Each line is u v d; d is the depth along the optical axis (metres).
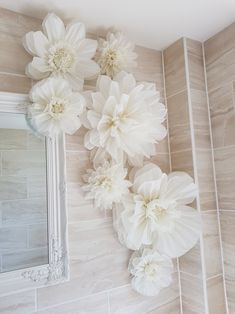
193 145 1.10
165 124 1.22
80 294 0.94
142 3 0.94
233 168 1.06
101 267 0.99
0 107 0.87
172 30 1.12
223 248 1.09
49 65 0.90
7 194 0.87
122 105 0.91
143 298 1.07
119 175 0.92
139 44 1.20
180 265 1.15
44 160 0.94
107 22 1.04
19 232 0.87
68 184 0.96
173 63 1.21
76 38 0.94
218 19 1.05
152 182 0.96
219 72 1.12
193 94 1.13
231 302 1.06
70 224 0.95
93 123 0.91
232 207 1.06
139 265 1.00
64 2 0.92
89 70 0.97
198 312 1.06
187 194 1.02
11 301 0.83
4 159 0.88
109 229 1.02
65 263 0.91
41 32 0.89
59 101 0.85
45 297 0.88
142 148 1.00
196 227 1.00
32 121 0.86
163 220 0.97
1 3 0.91
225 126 1.09
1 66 0.90
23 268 0.86
